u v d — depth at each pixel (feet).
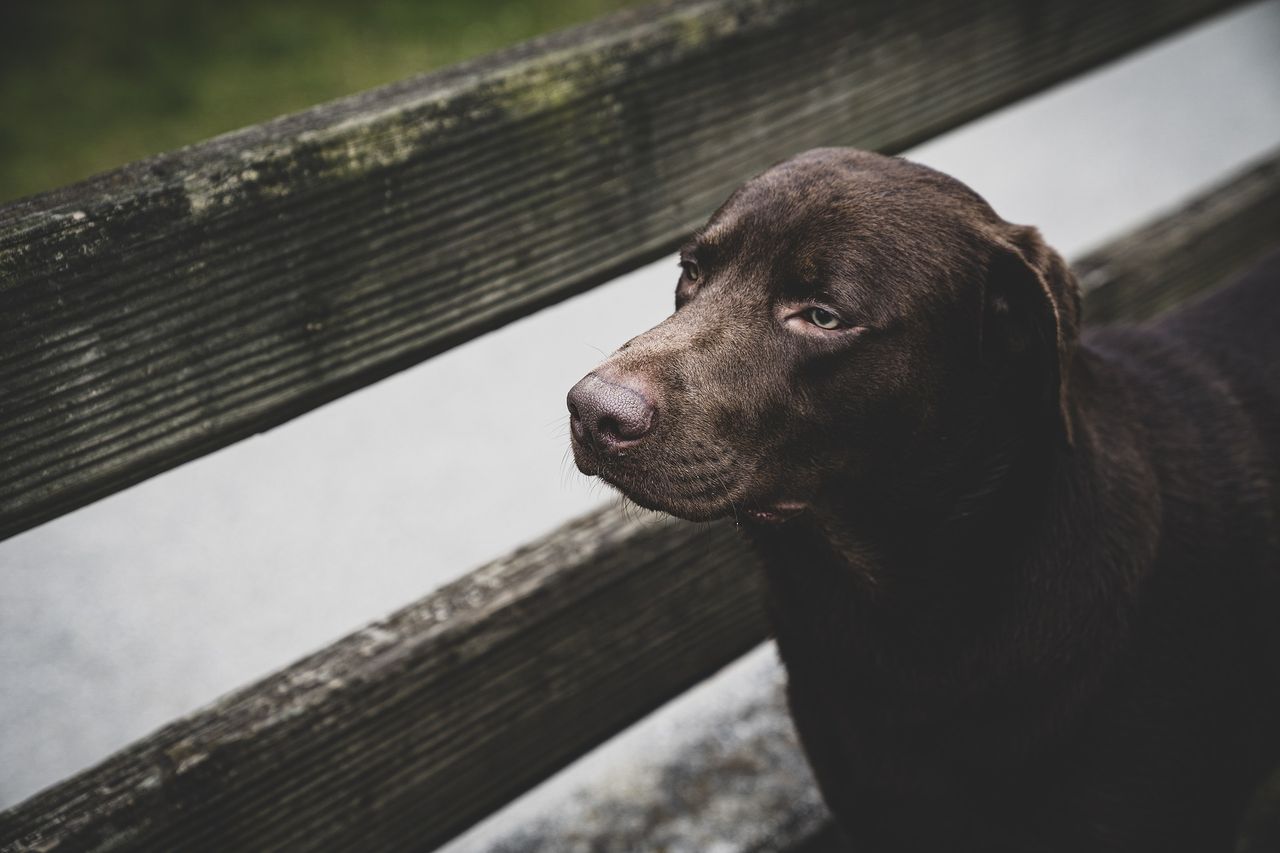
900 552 6.26
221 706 6.10
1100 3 8.32
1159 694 6.17
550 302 6.51
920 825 6.67
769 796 8.57
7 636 12.64
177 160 5.21
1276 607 6.73
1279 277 7.95
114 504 14.56
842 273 5.68
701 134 6.70
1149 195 18.70
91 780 5.79
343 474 14.73
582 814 8.57
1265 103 21.18
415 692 6.46
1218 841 6.93
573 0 24.38
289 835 6.29
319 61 22.65
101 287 5.02
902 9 7.26
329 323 5.70
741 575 7.73
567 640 7.02
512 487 14.17
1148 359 7.15
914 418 5.94
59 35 24.40
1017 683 6.05
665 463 5.68
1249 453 6.82
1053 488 6.00
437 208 5.83
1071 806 6.25
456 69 5.94
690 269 6.46
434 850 7.10
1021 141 20.74
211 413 5.49
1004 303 5.90
